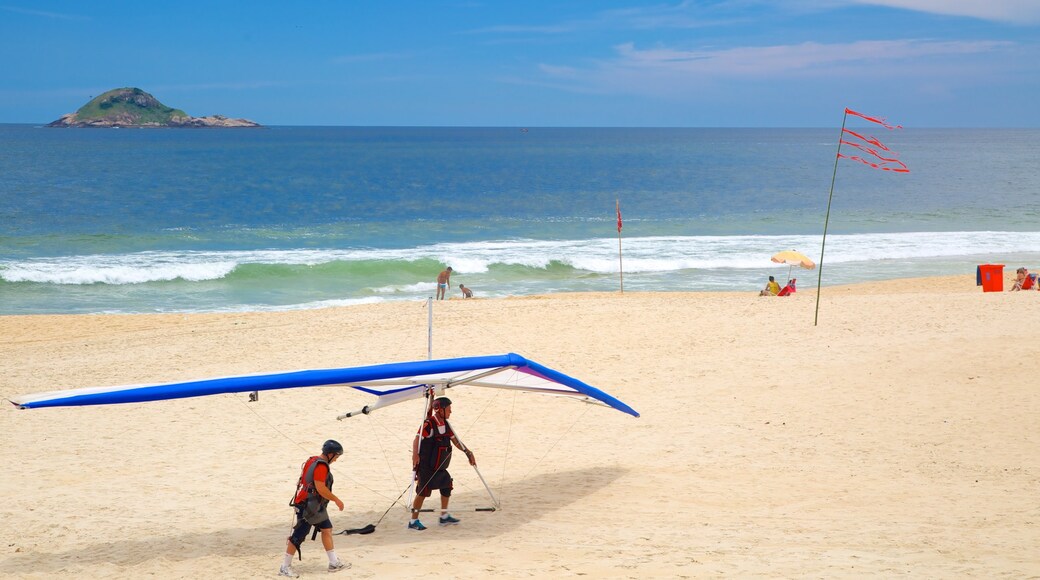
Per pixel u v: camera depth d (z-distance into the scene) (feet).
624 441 40.19
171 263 110.83
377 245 134.82
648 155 481.46
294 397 50.03
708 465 35.88
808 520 27.96
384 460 37.88
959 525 26.76
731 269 115.96
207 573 23.45
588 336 63.05
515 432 42.34
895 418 41.88
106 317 79.82
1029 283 84.38
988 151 536.01
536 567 23.26
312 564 24.32
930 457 35.94
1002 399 43.83
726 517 28.71
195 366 55.52
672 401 46.80
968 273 110.63
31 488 33.58
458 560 24.27
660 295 92.99
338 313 76.07
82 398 23.72
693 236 147.23
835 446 38.09
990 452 36.27
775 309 71.36
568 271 114.32
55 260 113.19
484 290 101.24
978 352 52.75
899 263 119.75
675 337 62.03
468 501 31.76
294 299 94.94
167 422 44.55
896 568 22.12
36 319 78.43
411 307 78.23
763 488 32.37
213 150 482.28
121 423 44.34
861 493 31.32
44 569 23.95
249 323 72.38
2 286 96.78
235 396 49.96
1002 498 30.01
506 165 372.99
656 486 33.04
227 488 33.55
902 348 54.85
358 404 48.52
